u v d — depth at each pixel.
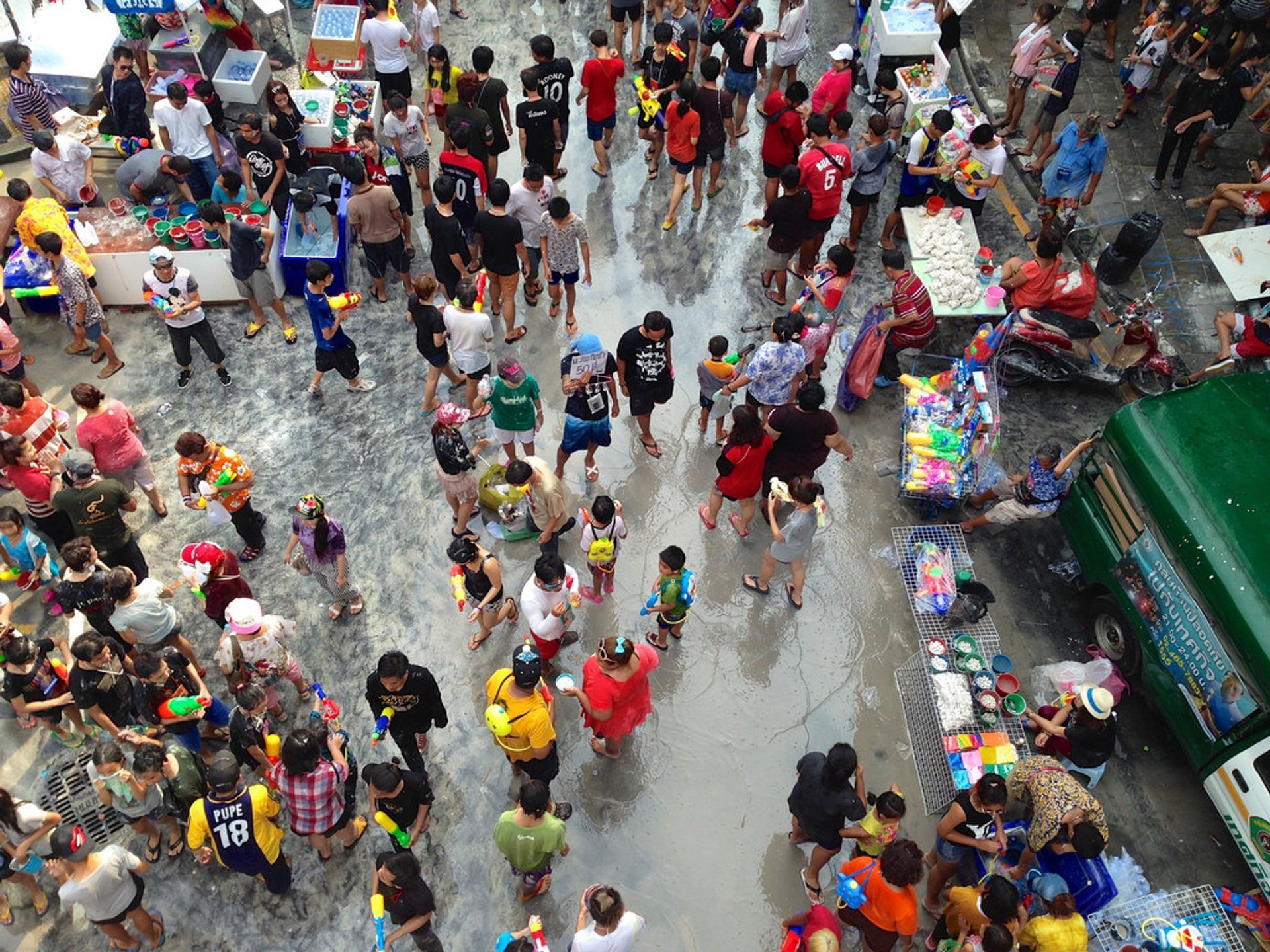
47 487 8.73
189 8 11.89
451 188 10.17
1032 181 13.12
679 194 11.98
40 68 12.52
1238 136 13.43
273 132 11.61
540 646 8.30
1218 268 11.41
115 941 7.29
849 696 8.77
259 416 10.58
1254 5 12.80
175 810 7.67
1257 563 7.62
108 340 10.69
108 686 7.54
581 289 11.73
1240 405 8.57
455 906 7.61
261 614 7.99
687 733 8.51
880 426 10.72
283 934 7.49
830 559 9.65
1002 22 15.06
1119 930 7.47
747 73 12.80
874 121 10.91
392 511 9.88
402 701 7.34
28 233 10.67
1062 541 9.90
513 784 8.19
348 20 13.30
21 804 6.96
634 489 10.07
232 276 11.18
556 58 14.27
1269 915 7.60
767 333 11.34
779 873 7.82
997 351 10.38
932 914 7.72
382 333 11.35
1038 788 7.25
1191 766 8.41
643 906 7.63
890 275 10.02
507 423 9.38
